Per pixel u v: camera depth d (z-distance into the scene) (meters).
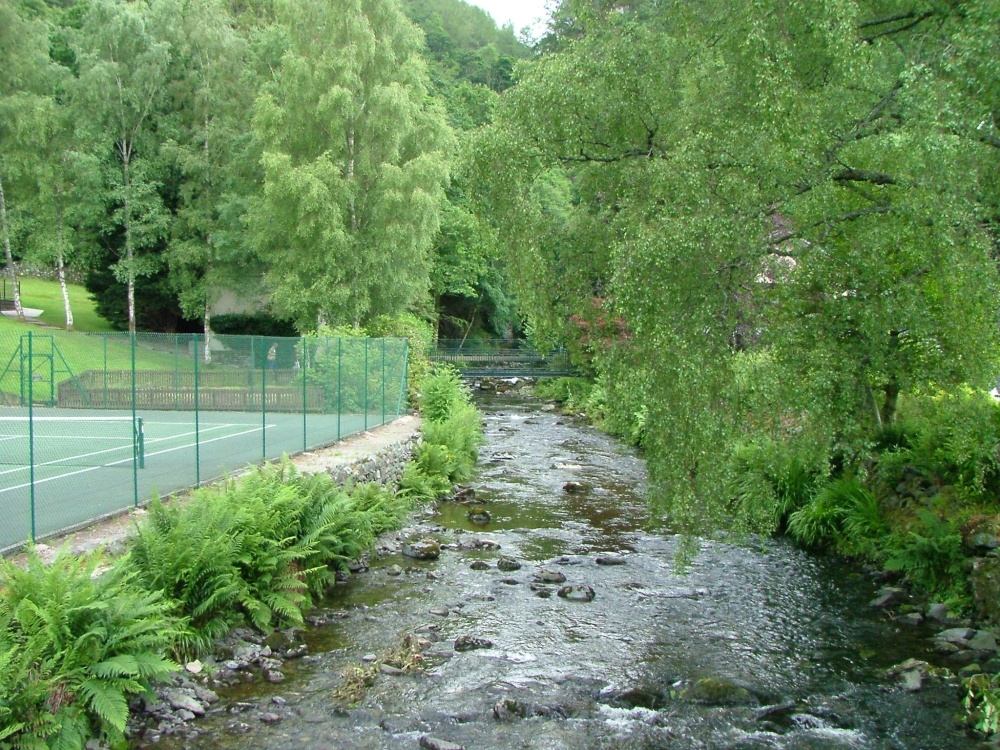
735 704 7.64
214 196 34.41
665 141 9.27
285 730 6.83
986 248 7.47
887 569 11.41
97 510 9.59
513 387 46.34
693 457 8.30
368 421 19.84
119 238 36.06
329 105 27.91
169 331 39.22
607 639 9.27
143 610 6.70
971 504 11.32
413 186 28.73
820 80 8.34
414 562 12.16
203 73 34.12
